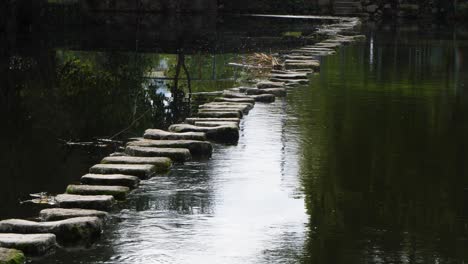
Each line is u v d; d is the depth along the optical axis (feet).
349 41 96.07
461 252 25.48
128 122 47.67
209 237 26.63
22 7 100.68
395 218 28.68
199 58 78.89
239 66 73.56
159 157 36.29
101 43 90.07
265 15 144.56
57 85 61.31
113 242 26.16
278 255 25.08
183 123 44.19
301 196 31.27
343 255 25.11
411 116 47.44
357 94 56.03
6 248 24.59
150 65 73.51
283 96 55.11
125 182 32.19
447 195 31.45
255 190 32.09
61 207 29.43
